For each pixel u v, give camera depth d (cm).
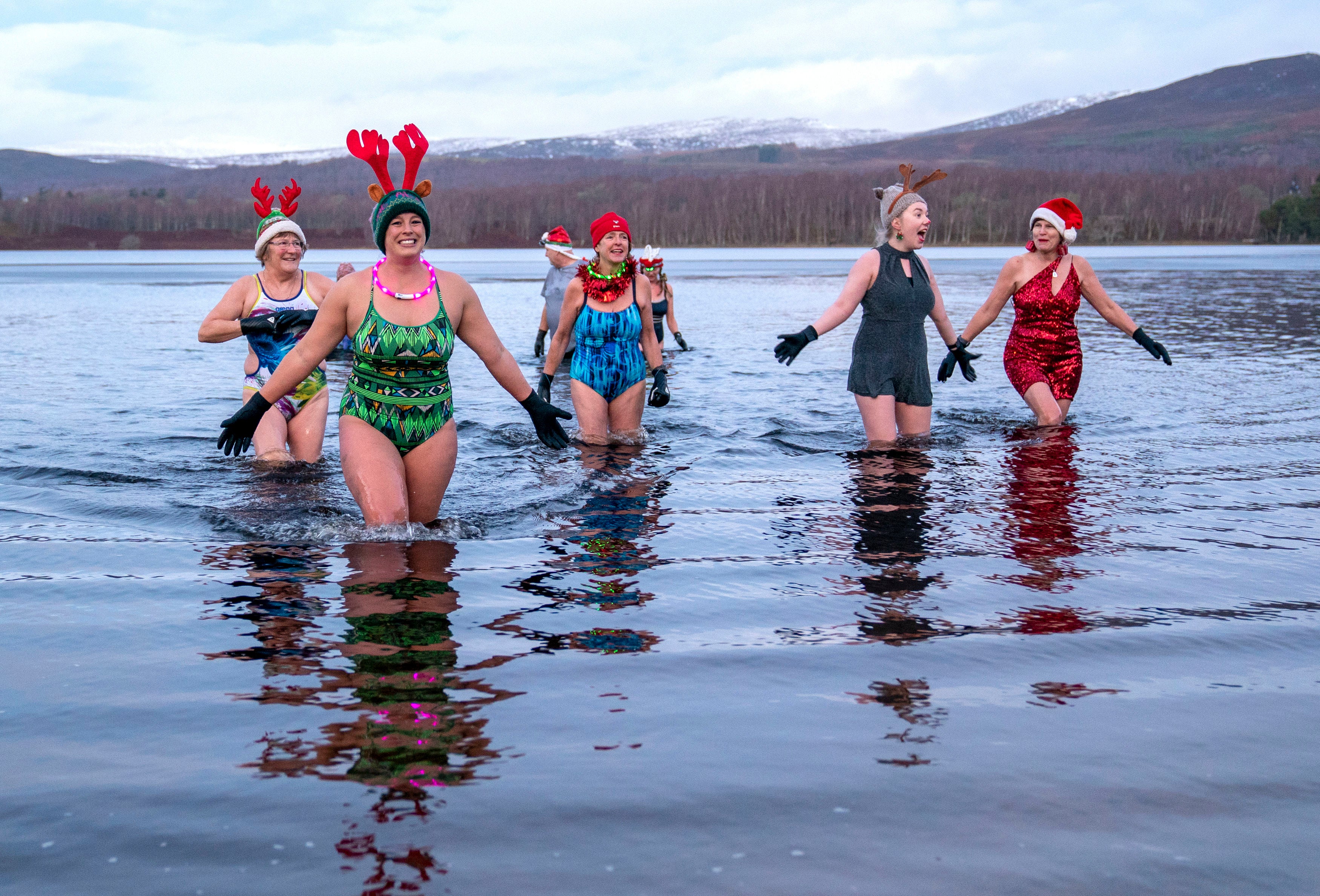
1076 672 311
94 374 1096
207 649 325
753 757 252
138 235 19262
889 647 332
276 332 645
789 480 604
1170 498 554
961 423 814
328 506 531
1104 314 827
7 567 418
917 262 729
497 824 220
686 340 1516
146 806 227
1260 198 18175
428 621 354
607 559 437
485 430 769
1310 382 1018
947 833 217
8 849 210
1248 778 243
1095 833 218
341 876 201
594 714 277
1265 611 369
